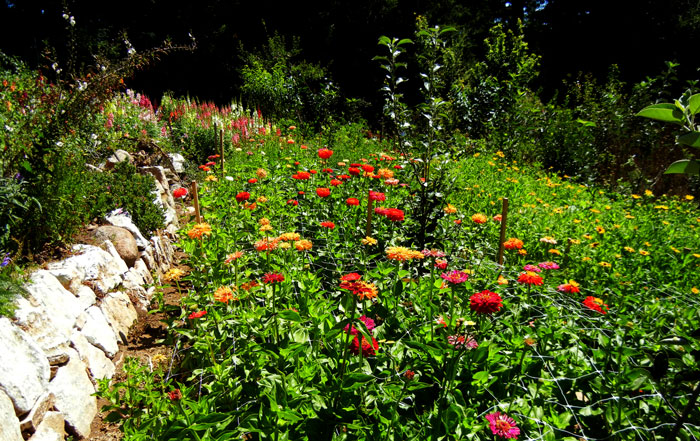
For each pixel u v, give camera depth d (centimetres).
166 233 505
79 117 399
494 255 411
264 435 168
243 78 1454
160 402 186
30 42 1078
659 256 436
